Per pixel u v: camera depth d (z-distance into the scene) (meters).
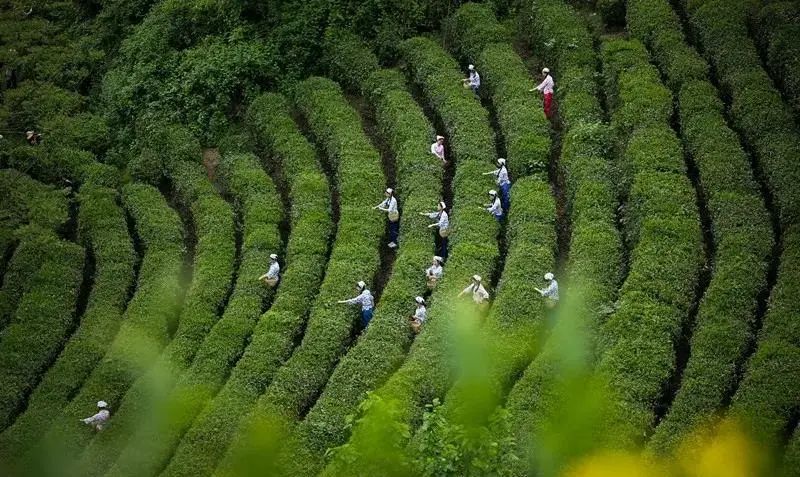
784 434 18.75
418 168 29.59
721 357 20.67
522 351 21.97
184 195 31.98
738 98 28.11
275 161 32.69
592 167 27.50
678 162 26.67
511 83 31.84
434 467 15.56
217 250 28.75
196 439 21.56
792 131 26.52
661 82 30.00
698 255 23.73
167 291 27.66
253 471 15.77
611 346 21.45
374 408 17.36
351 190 29.36
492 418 16.00
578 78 31.11
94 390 24.31
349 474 19.17
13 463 23.09
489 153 29.55
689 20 32.44
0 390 25.52
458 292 24.33
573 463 17.75
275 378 22.88
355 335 25.09
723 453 18.09
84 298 29.70
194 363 24.17
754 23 31.06
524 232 25.95
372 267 26.55
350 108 33.12
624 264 24.44
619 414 19.56
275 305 25.56
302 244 27.70
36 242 30.22
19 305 28.17
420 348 22.61
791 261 22.55
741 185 25.41
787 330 20.70
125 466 21.33
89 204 31.83
